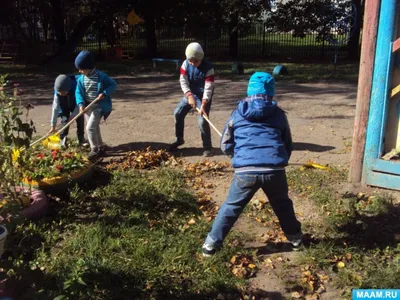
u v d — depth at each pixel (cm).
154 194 500
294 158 646
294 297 338
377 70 494
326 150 682
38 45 2253
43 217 448
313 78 1480
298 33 2250
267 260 385
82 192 499
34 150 556
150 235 416
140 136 771
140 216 453
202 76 613
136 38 2450
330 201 490
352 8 2123
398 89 493
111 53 2350
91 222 441
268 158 362
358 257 382
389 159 512
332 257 385
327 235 421
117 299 328
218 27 2311
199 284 349
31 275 294
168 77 1597
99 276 343
